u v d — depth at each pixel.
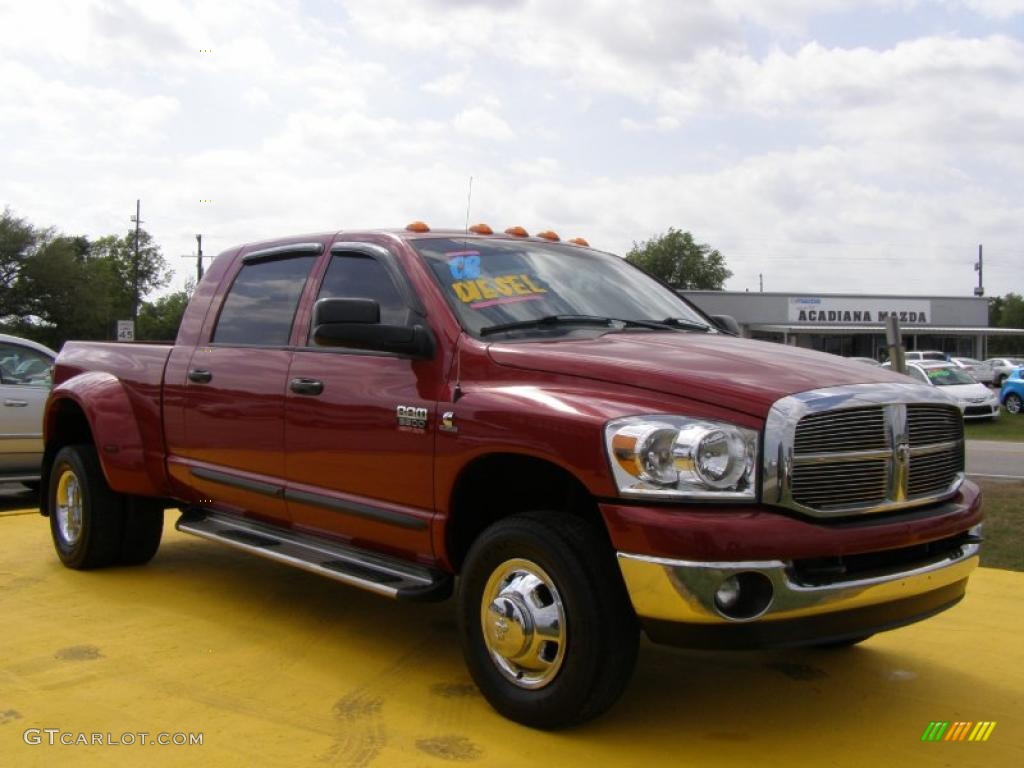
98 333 68.31
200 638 4.95
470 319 4.35
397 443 4.32
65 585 6.00
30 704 4.02
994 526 8.25
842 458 3.56
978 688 4.41
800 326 57.66
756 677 4.52
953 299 60.12
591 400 3.69
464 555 4.23
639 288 5.30
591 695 3.58
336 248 5.10
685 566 3.33
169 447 5.81
